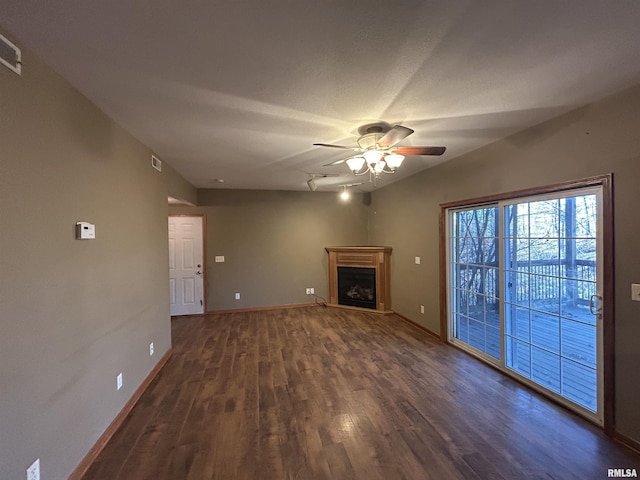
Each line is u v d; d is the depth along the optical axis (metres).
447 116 2.35
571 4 1.21
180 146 3.01
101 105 2.07
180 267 5.57
